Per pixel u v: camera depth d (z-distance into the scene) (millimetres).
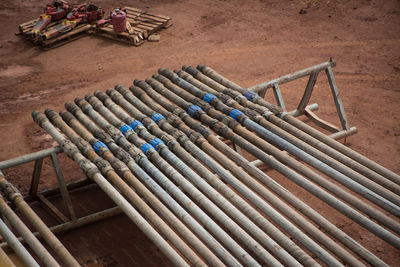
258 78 11336
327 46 12711
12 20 14633
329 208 7418
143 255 6641
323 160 6031
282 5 15258
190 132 6559
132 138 6570
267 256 4734
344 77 11273
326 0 15242
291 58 12180
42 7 15500
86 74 11703
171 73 8070
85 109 7309
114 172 5977
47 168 8453
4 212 5473
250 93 7520
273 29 13758
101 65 12086
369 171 5781
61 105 10484
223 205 5430
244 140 6430
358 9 14594
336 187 5547
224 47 12828
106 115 7121
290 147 6234
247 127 6812
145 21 13852
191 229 5273
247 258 4723
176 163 6082
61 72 11828
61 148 6598
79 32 13461
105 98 7512
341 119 8844
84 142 6465
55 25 13523
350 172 5734
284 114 7059
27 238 5125
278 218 5176
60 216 7102
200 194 5527
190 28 13938
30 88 11188
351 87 10867
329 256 4715
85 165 6023
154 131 6680
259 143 6379
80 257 6621
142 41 13109
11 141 9297
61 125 6926
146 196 5531
